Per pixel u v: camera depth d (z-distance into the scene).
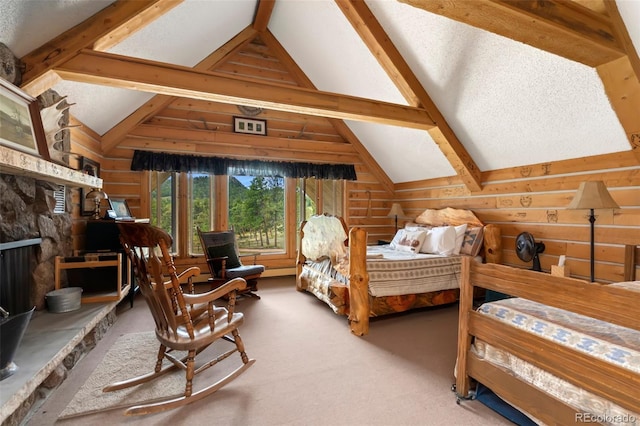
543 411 1.38
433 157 4.51
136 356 2.34
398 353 2.44
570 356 1.28
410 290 3.19
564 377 1.30
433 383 2.02
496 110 3.13
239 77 2.66
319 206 5.49
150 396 1.84
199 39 3.70
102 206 3.54
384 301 3.11
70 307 2.33
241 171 4.82
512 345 1.53
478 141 3.67
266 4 4.09
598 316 1.19
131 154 4.29
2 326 1.35
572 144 2.96
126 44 2.75
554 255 3.25
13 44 1.85
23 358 1.59
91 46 2.15
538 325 1.45
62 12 1.93
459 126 3.63
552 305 1.36
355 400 1.83
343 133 5.46
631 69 2.09
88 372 2.10
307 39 4.22
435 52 3.00
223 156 4.75
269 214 5.20
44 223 2.33
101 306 2.44
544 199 3.35
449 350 2.50
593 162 2.90
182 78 2.45
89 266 2.55
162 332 1.89
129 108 3.93
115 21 2.15
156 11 2.32
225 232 4.34
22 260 2.08
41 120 2.07
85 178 2.58
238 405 1.77
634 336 1.27
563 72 2.44
